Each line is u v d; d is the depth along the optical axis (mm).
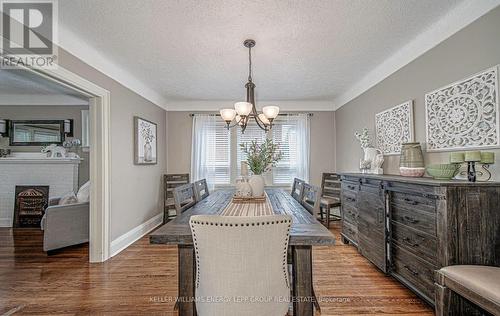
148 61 2967
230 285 1186
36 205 4438
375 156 3256
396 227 2268
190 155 4934
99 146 2879
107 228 2936
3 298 2117
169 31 2283
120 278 2461
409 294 2141
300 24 2174
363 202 2803
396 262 2277
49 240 3031
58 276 2510
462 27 2018
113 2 1860
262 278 1190
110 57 2848
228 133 4938
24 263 2834
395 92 2934
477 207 1654
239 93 4352
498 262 1652
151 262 2852
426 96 2416
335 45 2580
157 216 4488
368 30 2293
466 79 1977
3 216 4484
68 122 4637
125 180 3381
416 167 2355
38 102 4621
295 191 2957
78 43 2455
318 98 4730
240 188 2404
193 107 4945
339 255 3000
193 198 2453
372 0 1866
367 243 2709
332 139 4945
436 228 1741
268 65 3094
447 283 1533
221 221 1153
